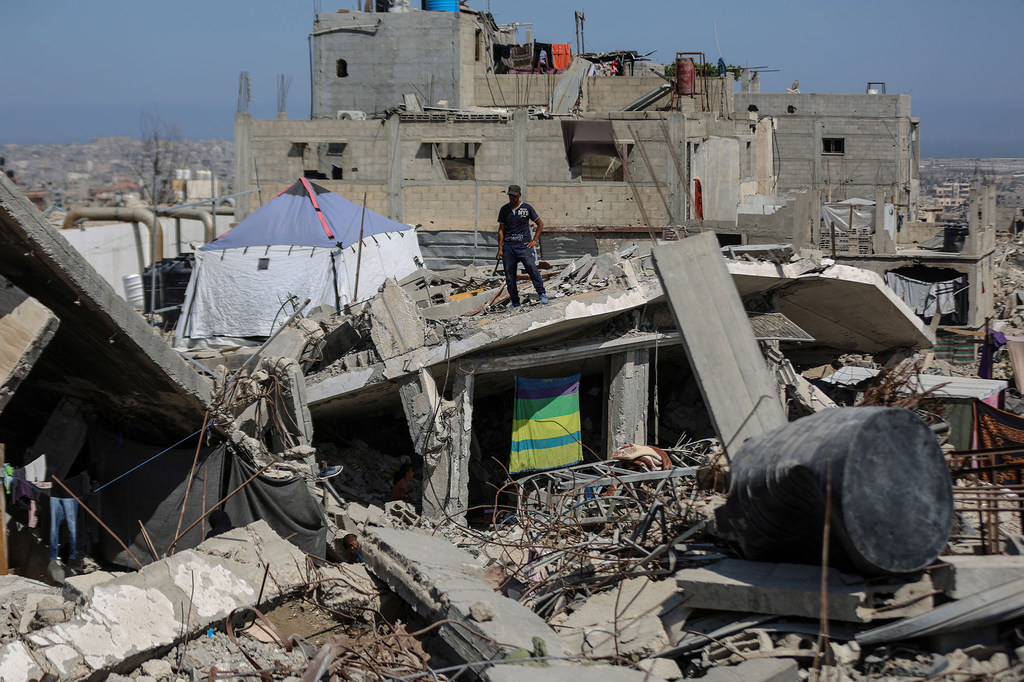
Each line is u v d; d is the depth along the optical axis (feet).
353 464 56.18
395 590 25.71
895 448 19.39
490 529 41.78
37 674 20.03
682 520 27.25
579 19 140.56
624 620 22.30
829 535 20.36
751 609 20.68
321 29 122.83
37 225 27.48
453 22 121.60
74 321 31.50
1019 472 27.55
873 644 19.85
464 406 47.16
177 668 22.00
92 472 37.35
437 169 99.30
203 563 25.34
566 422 50.75
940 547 19.83
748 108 185.68
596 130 96.94
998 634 20.22
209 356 56.75
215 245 66.85
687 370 64.69
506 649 20.47
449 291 60.13
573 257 97.91
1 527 30.73
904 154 185.57
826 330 68.95
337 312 60.49
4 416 39.40
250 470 36.76
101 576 24.23
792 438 20.80
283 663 22.77
